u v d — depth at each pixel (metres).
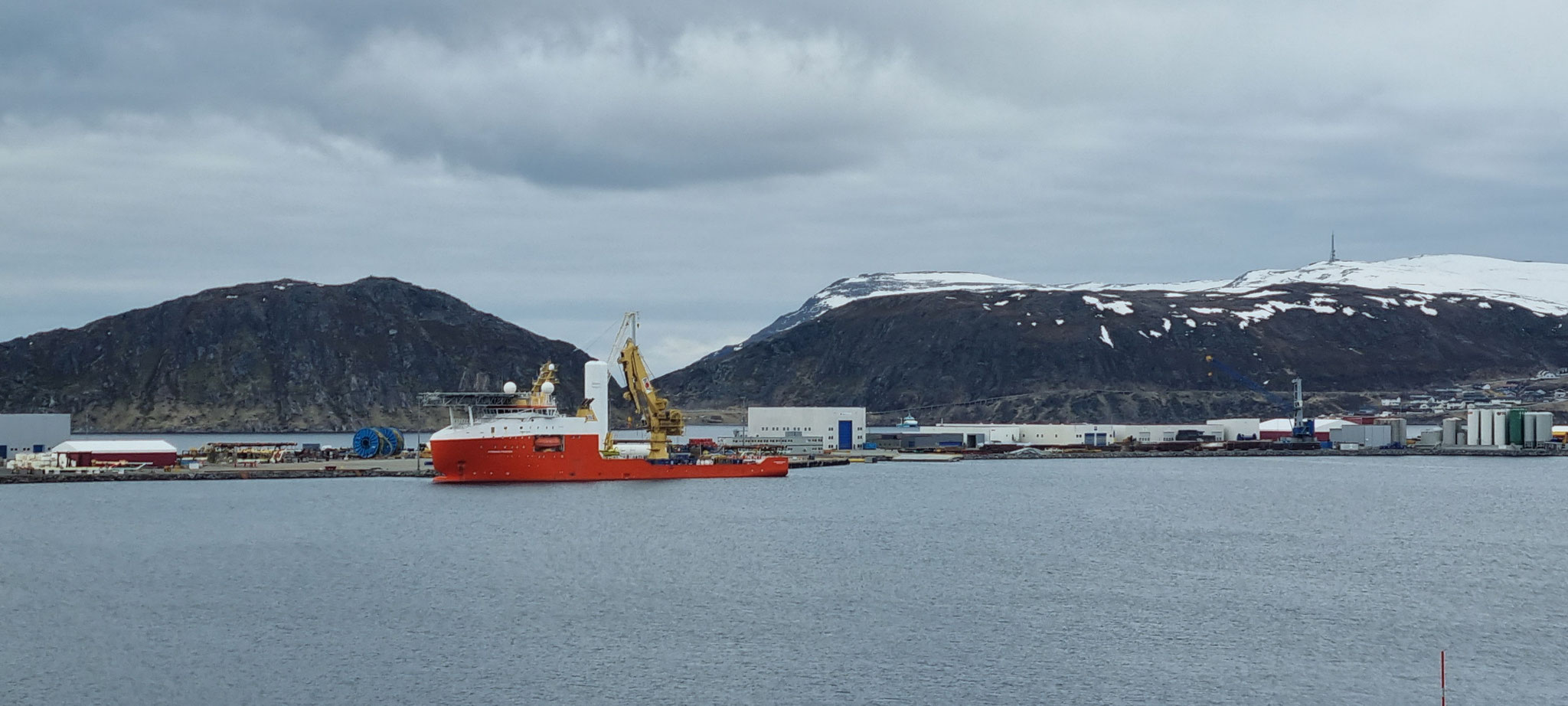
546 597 122.00
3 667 98.06
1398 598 122.25
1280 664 98.00
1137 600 120.50
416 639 105.62
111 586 128.00
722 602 119.38
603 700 89.56
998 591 124.75
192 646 103.56
